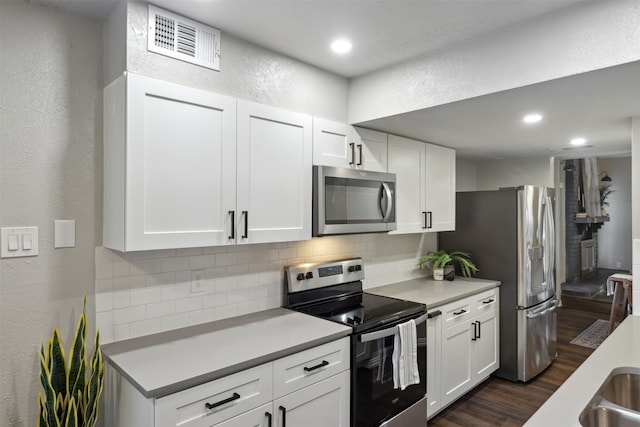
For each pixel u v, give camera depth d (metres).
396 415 2.33
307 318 2.27
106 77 1.83
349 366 2.08
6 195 1.62
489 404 3.01
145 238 1.65
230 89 1.99
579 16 1.71
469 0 1.67
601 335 4.51
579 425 1.10
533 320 3.42
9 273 1.63
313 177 2.33
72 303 1.77
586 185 7.17
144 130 1.66
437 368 2.73
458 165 4.66
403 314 2.41
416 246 3.69
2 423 1.61
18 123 1.64
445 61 2.17
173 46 1.78
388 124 2.64
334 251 2.90
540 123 2.71
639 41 1.57
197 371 1.52
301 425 1.85
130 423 1.52
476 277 3.66
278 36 2.02
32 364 1.67
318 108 2.43
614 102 2.19
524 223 3.36
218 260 2.24
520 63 1.89
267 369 1.71
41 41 1.70
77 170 1.79
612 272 7.64
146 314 1.98
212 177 1.86
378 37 2.03
